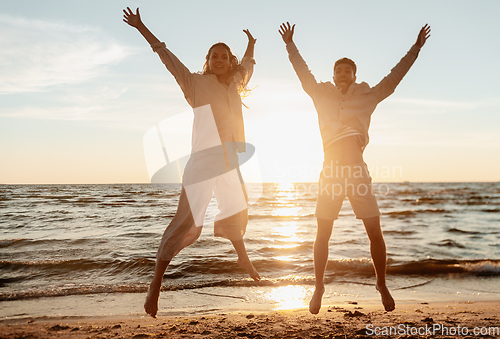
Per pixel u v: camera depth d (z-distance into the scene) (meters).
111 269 7.48
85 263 7.83
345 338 2.67
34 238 11.45
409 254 10.10
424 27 2.77
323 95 2.75
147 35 2.60
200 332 2.82
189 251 9.51
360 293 6.01
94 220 15.96
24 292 5.55
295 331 2.88
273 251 9.98
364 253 9.87
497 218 22.08
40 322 3.87
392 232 15.24
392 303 2.64
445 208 29.91
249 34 3.11
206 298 5.54
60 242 10.73
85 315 4.38
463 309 4.49
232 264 7.96
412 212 25.62
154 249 9.74
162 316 4.32
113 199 27.58
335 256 9.42
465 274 7.63
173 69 2.53
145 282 6.50
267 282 6.64
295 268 7.99
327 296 5.77
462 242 12.55
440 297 5.81
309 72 2.89
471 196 48.41
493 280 7.18
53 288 5.89
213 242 10.77
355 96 2.68
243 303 5.27
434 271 7.85
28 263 7.73
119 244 10.48
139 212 18.89
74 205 22.86
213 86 2.60
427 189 75.06
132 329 2.95
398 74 2.74
